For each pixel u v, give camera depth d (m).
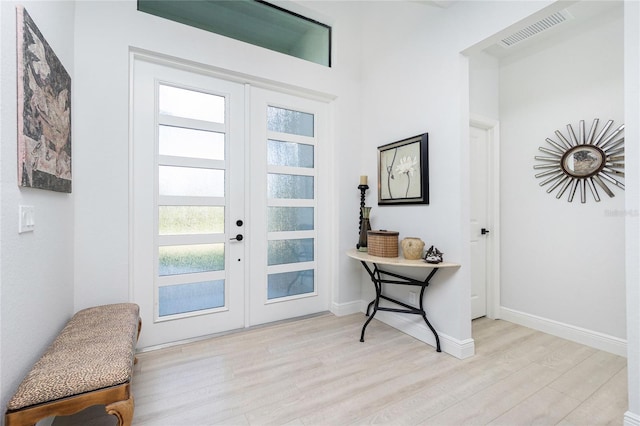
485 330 2.72
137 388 1.79
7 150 1.10
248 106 2.71
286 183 2.96
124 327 1.60
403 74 2.72
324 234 3.19
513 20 1.87
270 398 1.70
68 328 1.57
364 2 3.23
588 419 1.53
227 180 2.63
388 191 2.87
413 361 2.13
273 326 2.78
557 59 2.62
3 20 1.08
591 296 2.40
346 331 2.68
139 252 2.28
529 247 2.81
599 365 2.08
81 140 1.98
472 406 1.63
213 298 2.60
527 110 2.83
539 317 2.73
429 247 2.46
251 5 2.79
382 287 2.96
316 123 3.11
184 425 1.49
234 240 2.66
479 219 3.00
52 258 1.57
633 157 1.42
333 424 1.50
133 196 2.24
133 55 2.21
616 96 2.29
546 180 2.69
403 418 1.54
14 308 1.15
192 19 2.52
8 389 1.10
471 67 2.81
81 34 1.99
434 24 2.42
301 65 2.88
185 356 2.19
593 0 2.20
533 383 1.85
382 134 2.98
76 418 1.55
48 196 1.52
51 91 1.50
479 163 3.00
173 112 2.42
